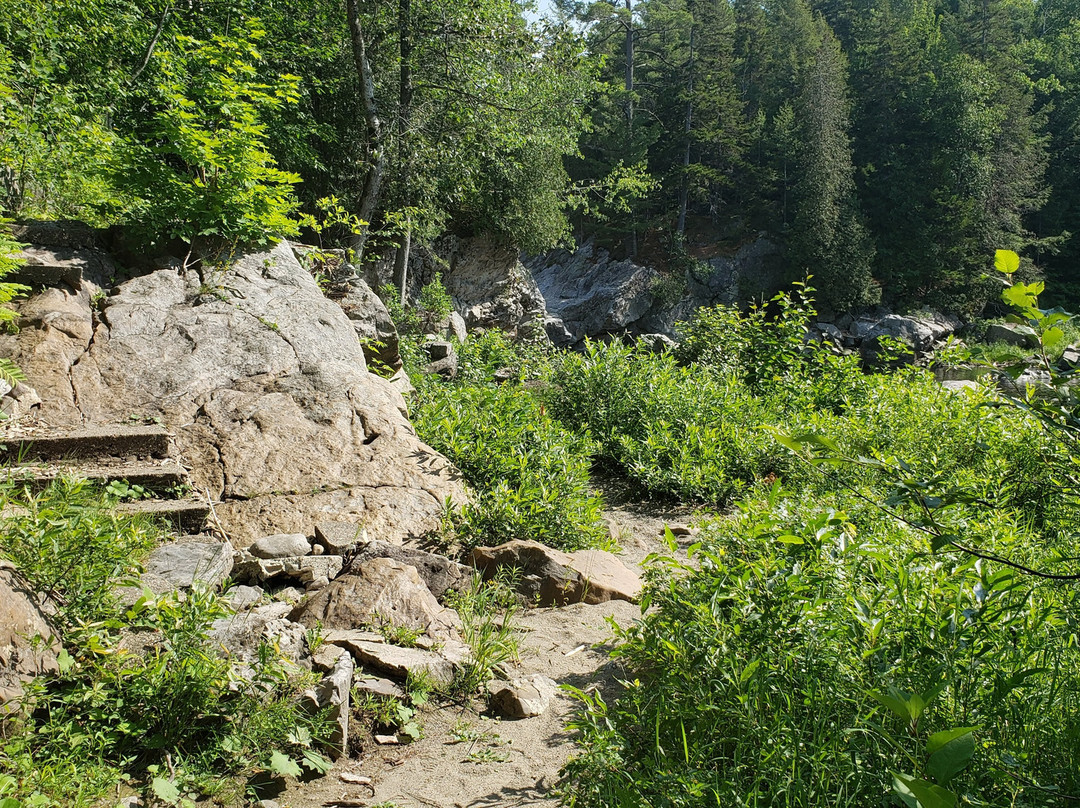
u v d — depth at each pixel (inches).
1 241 225.3
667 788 108.7
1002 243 1766.7
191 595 145.6
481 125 689.0
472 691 163.5
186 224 297.7
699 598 155.7
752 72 2381.9
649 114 2050.9
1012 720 111.3
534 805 127.4
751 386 474.9
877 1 2571.4
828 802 101.6
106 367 244.1
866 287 1704.0
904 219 1844.2
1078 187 2090.3
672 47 2155.5
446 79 673.6
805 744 110.8
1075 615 137.8
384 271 842.2
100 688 130.2
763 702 121.1
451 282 927.7
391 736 146.4
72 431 217.5
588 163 1937.7
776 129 1973.4
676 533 289.1
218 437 238.2
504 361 545.0
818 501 222.4
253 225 309.6
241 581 191.0
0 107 346.3
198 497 216.1
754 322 521.3
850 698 116.6
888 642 122.6
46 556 141.7
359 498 231.9
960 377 645.9
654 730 127.0
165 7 545.0
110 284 278.8
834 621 130.1
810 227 1737.2
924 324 1617.9
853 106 2005.4
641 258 1913.1
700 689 127.3
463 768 138.6
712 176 1900.8
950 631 121.6
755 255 1918.1
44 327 243.1
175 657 135.3
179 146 293.7
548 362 491.2
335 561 199.9
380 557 195.5
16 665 125.1
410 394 351.3
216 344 268.1
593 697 163.6
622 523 300.7
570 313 1710.1
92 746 124.7
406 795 130.3
